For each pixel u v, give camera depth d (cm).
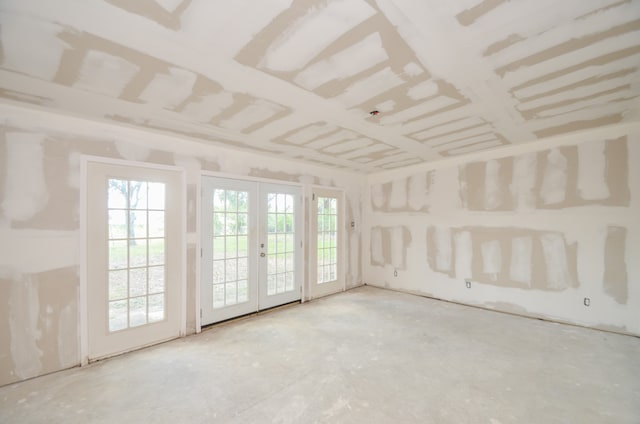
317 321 375
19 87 204
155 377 240
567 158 360
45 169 247
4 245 230
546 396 213
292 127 296
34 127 243
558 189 368
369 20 142
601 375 241
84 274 263
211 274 354
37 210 243
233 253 379
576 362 263
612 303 334
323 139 338
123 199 289
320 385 227
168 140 320
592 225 346
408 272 520
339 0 128
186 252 331
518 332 335
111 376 242
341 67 185
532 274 388
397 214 535
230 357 275
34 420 188
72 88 206
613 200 333
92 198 270
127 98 224
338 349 292
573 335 326
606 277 338
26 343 237
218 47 161
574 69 191
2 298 229
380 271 563
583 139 349
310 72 190
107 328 275
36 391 220
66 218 256
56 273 251
